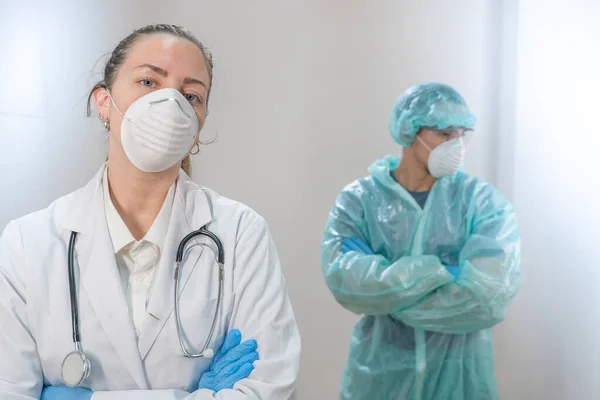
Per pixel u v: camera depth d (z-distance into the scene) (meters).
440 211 2.13
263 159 2.86
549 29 2.52
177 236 1.08
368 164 2.85
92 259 1.03
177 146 1.02
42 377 1.00
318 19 2.87
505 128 2.73
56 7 2.35
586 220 2.27
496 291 1.91
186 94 1.05
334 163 2.86
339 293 2.04
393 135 2.24
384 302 1.97
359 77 2.86
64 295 1.01
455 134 2.10
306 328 2.83
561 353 2.42
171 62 1.03
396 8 2.85
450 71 2.82
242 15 2.86
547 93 2.52
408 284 1.94
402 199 2.16
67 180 2.33
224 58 2.86
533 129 2.59
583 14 2.30
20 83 2.23
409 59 2.85
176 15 2.79
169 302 1.03
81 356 0.95
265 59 2.87
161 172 1.06
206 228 1.11
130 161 1.04
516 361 2.64
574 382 2.33
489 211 2.07
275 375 1.01
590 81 2.26
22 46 2.24
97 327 1.01
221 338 1.06
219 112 2.86
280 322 1.06
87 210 1.07
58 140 2.32
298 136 2.86
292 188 2.86
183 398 0.96
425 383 2.06
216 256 1.09
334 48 2.87
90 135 2.38
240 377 1.00
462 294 1.93
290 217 2.85
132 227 1.08
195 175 2.83
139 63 1.03
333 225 2.15
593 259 2.23
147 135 1.00
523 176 2.64
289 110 2.86
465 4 2.81
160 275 1.04
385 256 2.16
